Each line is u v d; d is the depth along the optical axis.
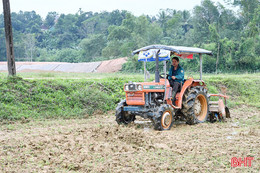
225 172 4.81
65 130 7.93
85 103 11.35
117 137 6.84
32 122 9.26
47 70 42.31
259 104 13.85
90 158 5.43
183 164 5.15
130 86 8.23
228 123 9.27
